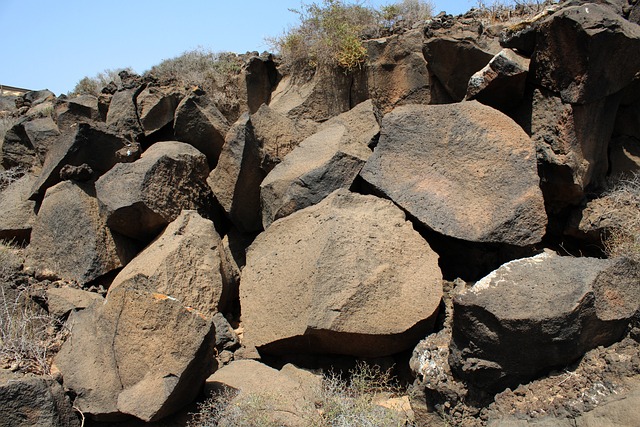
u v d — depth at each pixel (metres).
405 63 7.58
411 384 4.91
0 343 5.31
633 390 3.91
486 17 7.73
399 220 5.53
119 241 6.75
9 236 7.62
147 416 4.59
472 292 4.36
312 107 8.05
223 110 8.45
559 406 4.05
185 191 6.84
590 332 4.27
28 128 8.59
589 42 5.38
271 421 4.28
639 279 4.46
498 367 4.32
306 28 8.39
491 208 5.36
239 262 6.86
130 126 7.95
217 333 5.48
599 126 5.88
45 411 4.74
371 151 6.57
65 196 6.91
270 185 6.29
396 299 4.98
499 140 5.58
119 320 4.97
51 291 6.08
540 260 4.56
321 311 4.90
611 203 5.72
